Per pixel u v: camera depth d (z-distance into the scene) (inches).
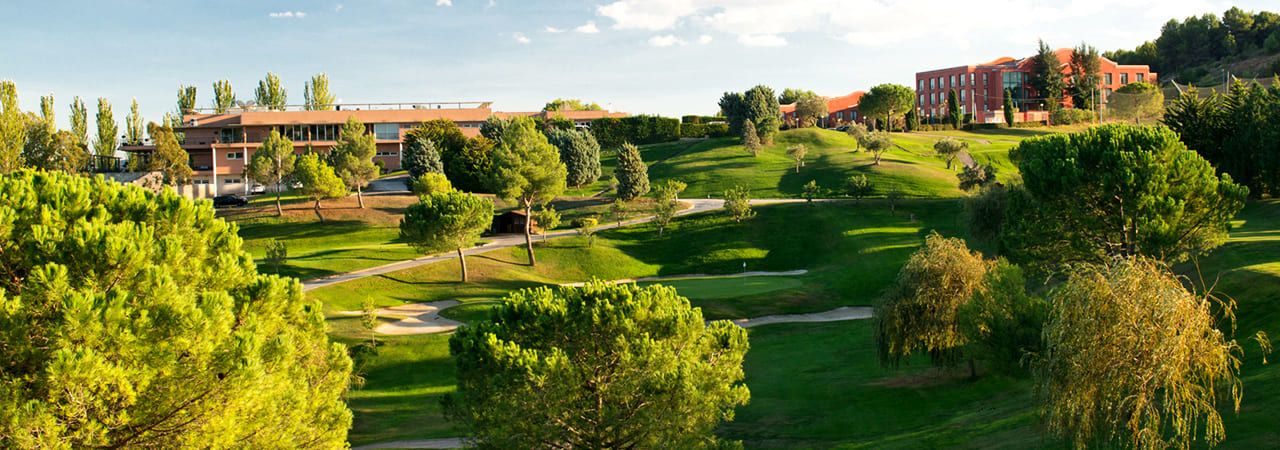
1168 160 1256.2
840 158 3821.4
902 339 1100.5
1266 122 2137.1
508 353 617.0
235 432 476.1
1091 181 1272.1
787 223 2642.7
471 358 649.0
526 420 611.2
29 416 410.3
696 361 665.0
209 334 486.6
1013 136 4485.7
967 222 2058.3
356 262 2257.6
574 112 5290.4
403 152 4564.5
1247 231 1748.3
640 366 625.6
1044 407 623.2
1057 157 1364.4
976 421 852.6
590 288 712.4
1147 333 533.3
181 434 462.6
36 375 432.8
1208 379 628.4
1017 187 1710.1
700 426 633.0
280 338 530.9
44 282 459.5
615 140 4965.6
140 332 458.9
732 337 715.4
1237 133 2256.4
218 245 644.7
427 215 2016.5
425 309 1833.2
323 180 2815.0
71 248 503.5
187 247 613.3
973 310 1004.6
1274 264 1213.7
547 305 691.4
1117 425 568.7
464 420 684.1
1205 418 644.1
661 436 610.5
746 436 925.2
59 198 586.2
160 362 456.4
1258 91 2314.2
